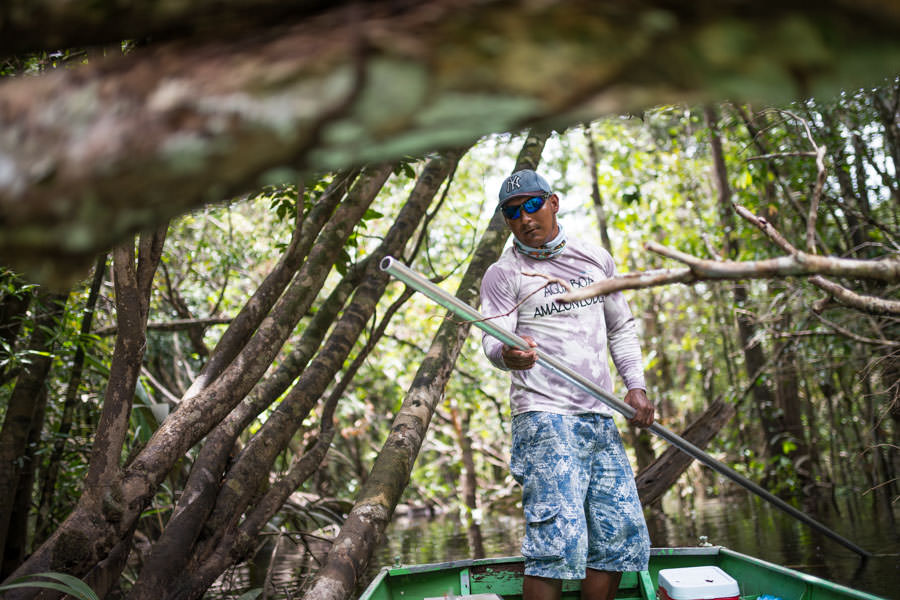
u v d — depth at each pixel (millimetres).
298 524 6734
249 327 3080
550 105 496
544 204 2375
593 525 2328
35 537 4238
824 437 9734
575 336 2365
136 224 540
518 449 2348
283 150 510
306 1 559
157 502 5254
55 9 567
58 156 526
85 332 3713
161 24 577
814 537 4926
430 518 10789
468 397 9984
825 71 481
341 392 3883
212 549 2873
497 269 2465
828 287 1089
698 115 7449
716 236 7434
